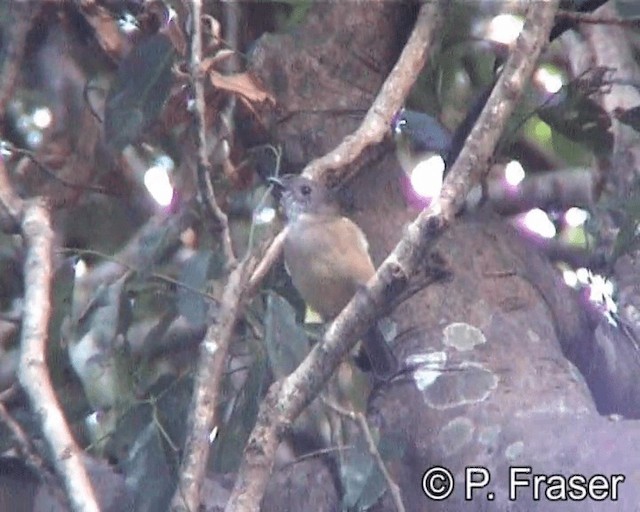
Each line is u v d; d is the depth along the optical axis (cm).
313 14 839
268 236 749
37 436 721
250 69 816
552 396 680
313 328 780
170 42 681
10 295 862
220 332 577
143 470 670
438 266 715
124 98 684
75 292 841
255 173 817
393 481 666
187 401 729
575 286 853
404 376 712
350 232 765
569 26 847
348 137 746
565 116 844
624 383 836
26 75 878
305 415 754
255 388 722
